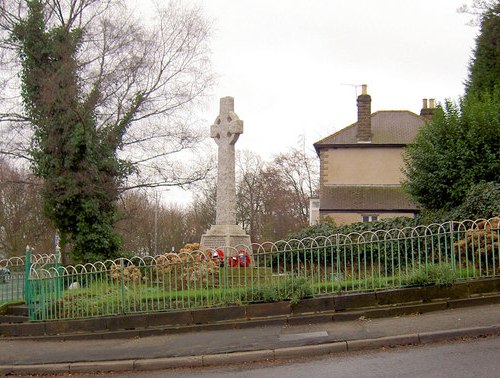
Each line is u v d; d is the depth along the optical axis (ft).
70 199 73.26
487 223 42.29
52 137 73.10
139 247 188.34
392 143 121.60
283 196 201.87
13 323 46.01
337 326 36.73
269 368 30.17
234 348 33.83
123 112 84.23
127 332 40.60
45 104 73.10
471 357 27.81
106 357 35.06
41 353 37.81
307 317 38.63
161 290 42.73
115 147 81.71
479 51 79.46
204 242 58.18
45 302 44.78
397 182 120.88
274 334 36.24
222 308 40.40
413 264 41.06
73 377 33.14
